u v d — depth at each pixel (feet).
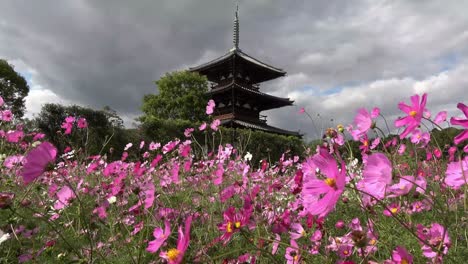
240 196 6.53
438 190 5.68
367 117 4.81
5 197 3.65
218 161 10.19
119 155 38.42
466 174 2.87
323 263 4.19
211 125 11.69
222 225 3.55
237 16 110.42
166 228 3.26
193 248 4.97
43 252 5.76
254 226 4.67
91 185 9.90
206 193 7.42
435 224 3.48
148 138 44.42
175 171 7.84
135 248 5.25
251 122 96.58
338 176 2.13
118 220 6.14
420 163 6.78
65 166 12.92
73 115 37.86
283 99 97.86
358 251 3.84
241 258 4.26
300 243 4.89
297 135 97.40
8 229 5.93
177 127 48.57
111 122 40.91
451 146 6.01
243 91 90.48
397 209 4.73
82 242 5.86
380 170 2.61
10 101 73.31
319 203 2.15
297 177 3.51
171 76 88.94
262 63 102.47
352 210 6.23
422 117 2.86
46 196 8.70
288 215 4.66
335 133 5.18
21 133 11.00
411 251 4.12
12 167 9.81
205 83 90.63
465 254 4.21
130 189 7.01
